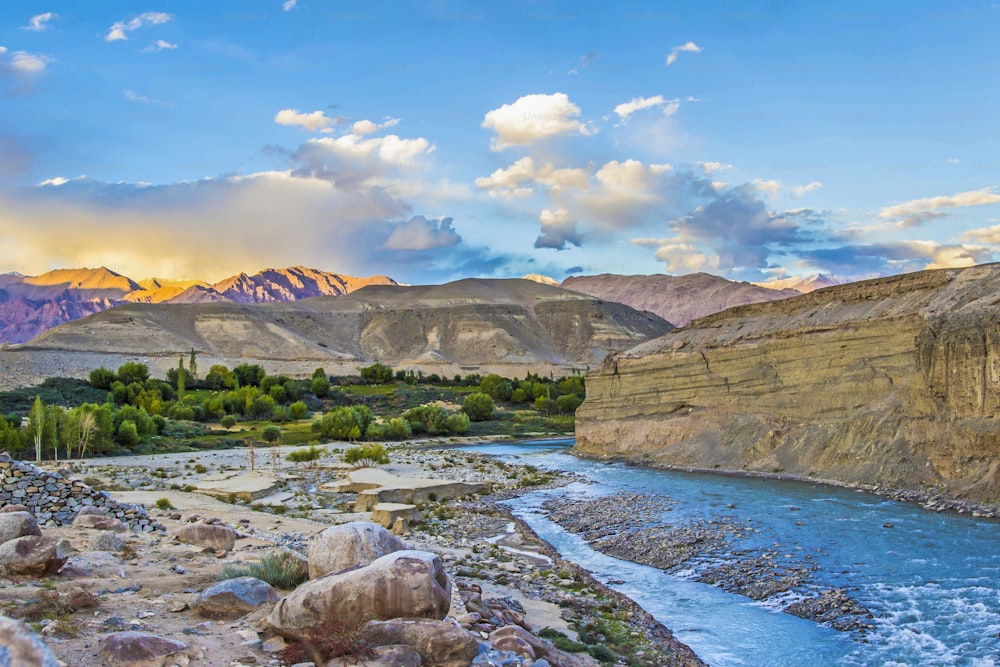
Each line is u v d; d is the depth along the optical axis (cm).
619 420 9444
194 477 6097
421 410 13038
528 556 3678
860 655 2277
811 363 7362
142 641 1090
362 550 1472
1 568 1518
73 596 1343
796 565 3281
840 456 6231
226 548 2241
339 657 1130
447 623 1215
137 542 2170
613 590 3039
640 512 4812
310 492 5606
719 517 4459
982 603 2681
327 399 16488
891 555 3403
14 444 7294
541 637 2003
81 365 18988
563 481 6838
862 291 7594
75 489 2525
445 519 4816
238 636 1244
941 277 6812
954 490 5041
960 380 5453
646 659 2092
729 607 2814
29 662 761
